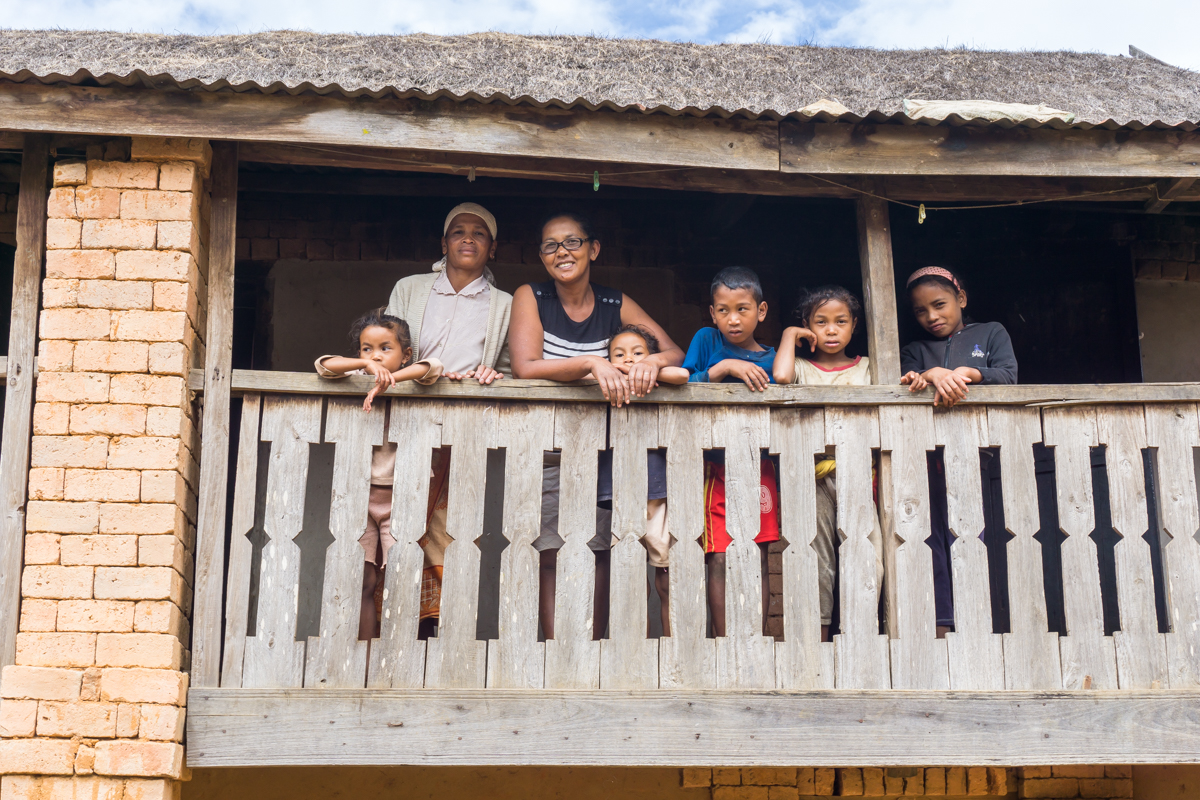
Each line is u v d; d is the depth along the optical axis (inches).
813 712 176.9
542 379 187.8
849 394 189.5
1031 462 189.5
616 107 185.2
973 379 191.9
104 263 181.2
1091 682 181.5
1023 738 177.2
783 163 191.5
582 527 183.5
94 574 170.1
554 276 209.3
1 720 163.3
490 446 185.5
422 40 255.6
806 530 185.6
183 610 177.6
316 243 276.2
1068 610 184.5
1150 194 210.5
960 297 223.0
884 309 198.1
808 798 253.1
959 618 183.2
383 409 185.9
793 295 280.8
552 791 243.4
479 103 184.7
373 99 183.9
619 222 281.4
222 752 169.3
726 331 205.6
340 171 253.1
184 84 177.8
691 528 184.2
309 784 236.2
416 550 180.4
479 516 182.5
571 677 177.2
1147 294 285.9
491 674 176.4
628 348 197.3
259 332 271.0
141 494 173.3
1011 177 208.2
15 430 177.3
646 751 173.8
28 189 185.9
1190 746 177.8
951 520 186.7
